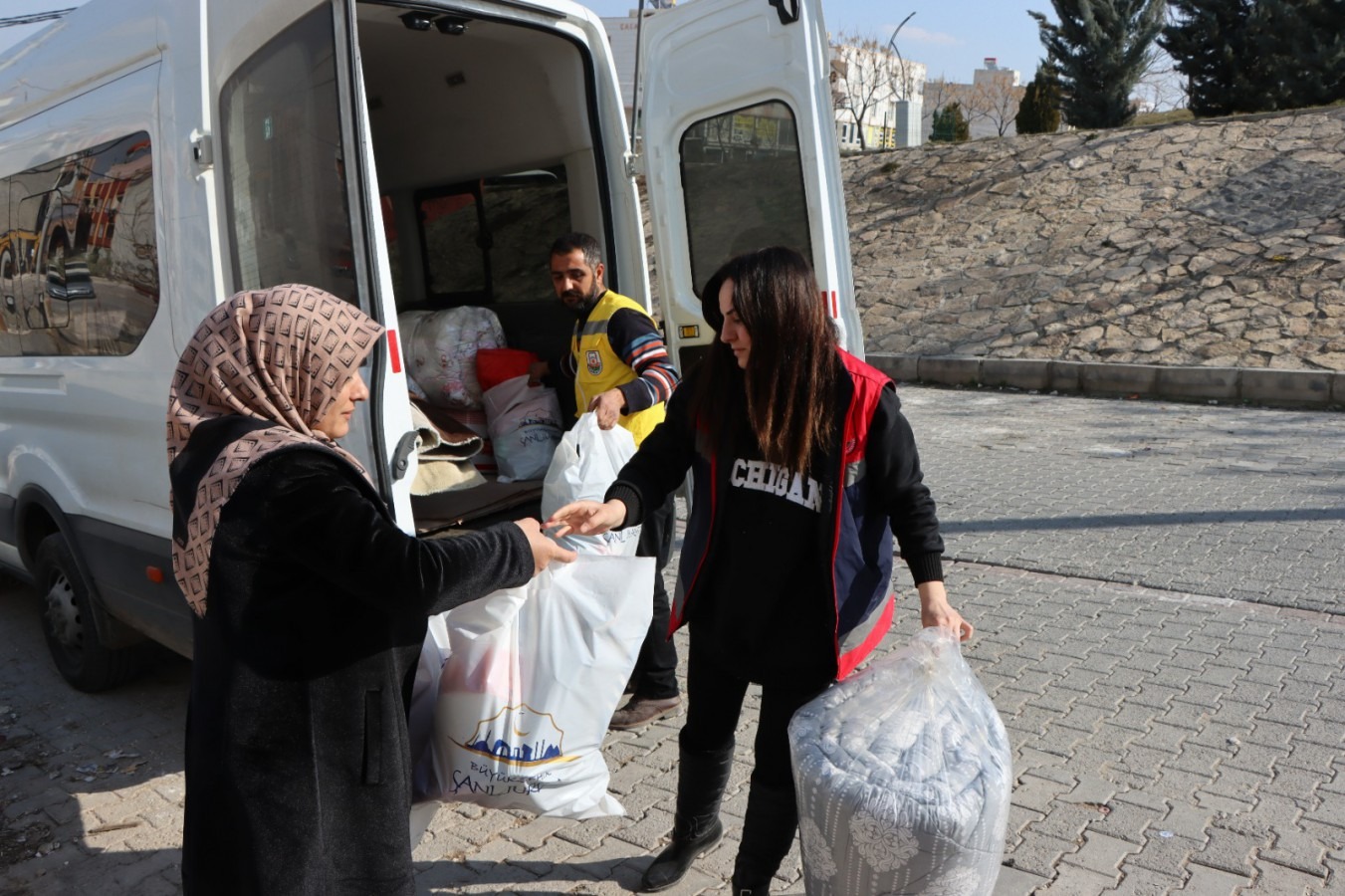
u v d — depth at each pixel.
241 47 3.32
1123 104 26.08
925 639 2.45
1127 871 3.05
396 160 5.61
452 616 2.50
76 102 4.25
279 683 1.88
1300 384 10.23
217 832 1.88
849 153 18.91
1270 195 13.92
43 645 5.49
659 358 3.95
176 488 1.94
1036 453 8.69
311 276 3.18
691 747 2.92
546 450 4.64
